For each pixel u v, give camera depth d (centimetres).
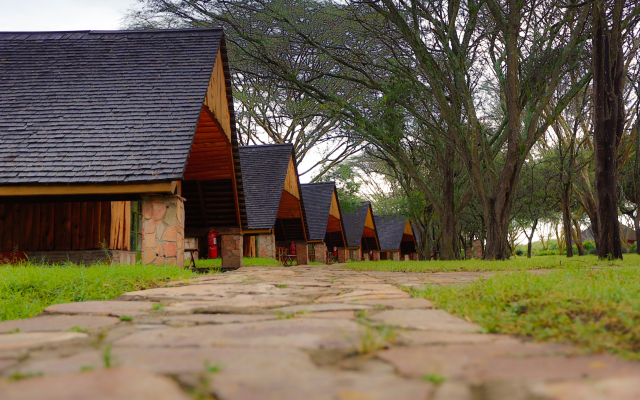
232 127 1506
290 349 232
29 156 1059
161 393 151
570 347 231
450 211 2208
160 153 1065
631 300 336
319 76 2055
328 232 3981
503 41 1900
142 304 470
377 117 2078
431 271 1257
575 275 693
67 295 608
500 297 418
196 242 2166
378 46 2028
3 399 144
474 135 1727
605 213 1616
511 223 4991
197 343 255
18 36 1476
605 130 1617
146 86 1266
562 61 1606
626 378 167
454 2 1630
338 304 441
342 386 162
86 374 179
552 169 3117
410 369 188
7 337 289
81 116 1178
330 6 1808
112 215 1352
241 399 147
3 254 1293
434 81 1709
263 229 2117
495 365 193
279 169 2414
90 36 1479
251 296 546
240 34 1931
